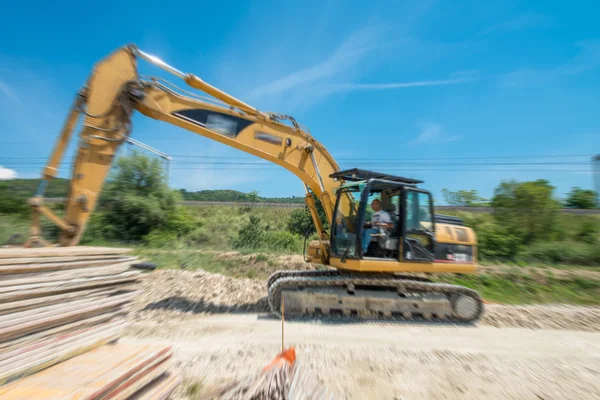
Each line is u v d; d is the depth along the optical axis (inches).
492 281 418.3
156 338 195.2
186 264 441.7
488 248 569.6
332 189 292.7
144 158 647.1
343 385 146.1
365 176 273.0
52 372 99.0
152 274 367.9
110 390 93.9
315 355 177.6
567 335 239.5
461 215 717.9
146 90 233.6
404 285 263.3
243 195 1385.3
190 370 153.2
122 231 607.2
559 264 534.9
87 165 210.1
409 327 243.1
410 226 262.7
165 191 652.7
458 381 155.6
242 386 124.9
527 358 188.7
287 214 821.9
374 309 257.6
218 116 257.4
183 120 245.9
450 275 437.7
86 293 129.4
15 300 105.2
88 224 584.4
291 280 255.4
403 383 150.9
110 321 135.6
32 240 192.1
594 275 449.1
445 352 191.8
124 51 222.7
